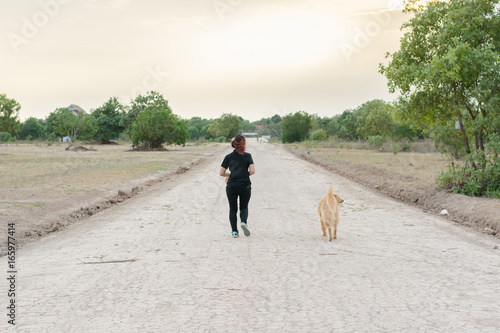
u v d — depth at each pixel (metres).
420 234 8.85
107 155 41.44
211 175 23.95
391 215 11.29
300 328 4.10
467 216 10.67
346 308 4.64
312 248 7.58
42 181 18.19
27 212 10.99
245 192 8.47
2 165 26.59
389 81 14.38
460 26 13.01
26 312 4.60
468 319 4.31
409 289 5.30
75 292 5.30
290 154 49.66
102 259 7.01
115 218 11.20
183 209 12.46
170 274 6.04
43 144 78.38
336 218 8.20
